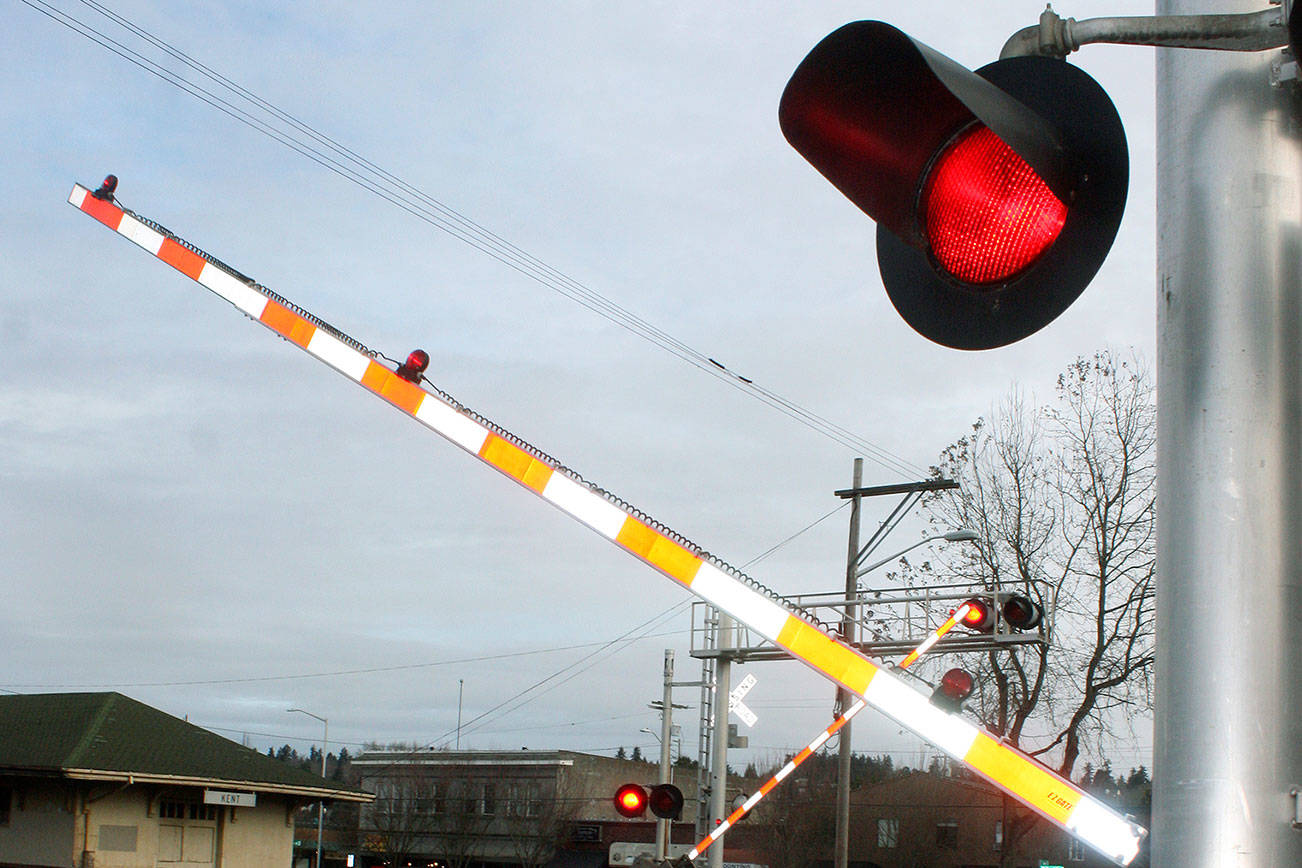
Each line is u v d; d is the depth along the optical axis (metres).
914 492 26.73
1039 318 2.38
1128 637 30.94
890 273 2.64
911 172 2.55
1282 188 2.29
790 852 57.72
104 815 28.44
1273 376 2.24
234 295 3.69
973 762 2.71
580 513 3.13
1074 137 2.33
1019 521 31.48
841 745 26.48
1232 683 2.14
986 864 57.84
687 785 71.81
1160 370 2.37
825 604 20.12
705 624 21.27
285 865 32.19
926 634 19.58
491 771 65.06
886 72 2.43
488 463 3.24
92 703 32.03
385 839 63.50
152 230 3.96
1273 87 2.32
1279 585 2.16
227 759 31.67
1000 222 2.44
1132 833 2.54
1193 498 2.24
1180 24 2.24
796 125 2.54
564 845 62.50
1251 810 2.08
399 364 3.39
